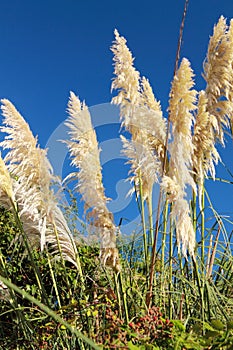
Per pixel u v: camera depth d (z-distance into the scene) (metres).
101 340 1.44
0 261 1.92
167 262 1.82
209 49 1.96
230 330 1.16
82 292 1.79
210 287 1.72
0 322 1.90
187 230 1.56
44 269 2.34
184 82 1.64
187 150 1.67
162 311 1.79
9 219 2.53
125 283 1.86
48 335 1.63
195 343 1.15
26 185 1.86
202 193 1.82
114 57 1.86
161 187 1.61
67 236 1.88
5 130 1.84
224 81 1.89
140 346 1.20
